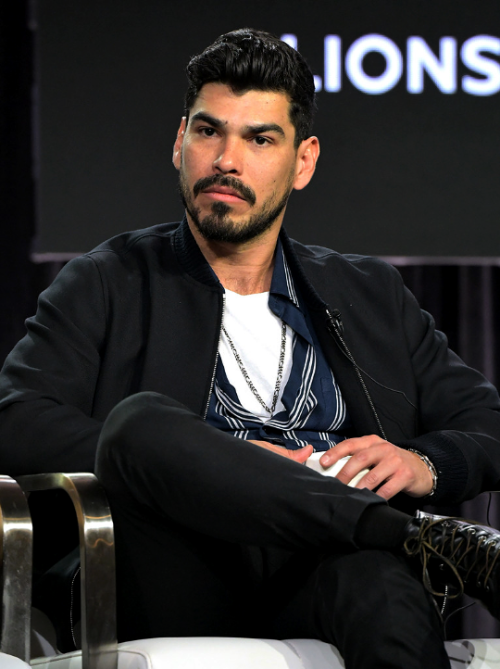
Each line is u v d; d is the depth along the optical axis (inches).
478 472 211.2
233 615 173.3
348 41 430.9
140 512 167.8
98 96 422.6
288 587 169.8
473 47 435.2
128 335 221.5
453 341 471.8
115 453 164.2
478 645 167.3
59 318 217.6
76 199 420.2
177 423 163.0
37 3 421.1
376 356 239.8
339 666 154.1
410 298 254.5
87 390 214.7
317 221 427.5
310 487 157.8
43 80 420.8
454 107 433.1
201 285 227.1
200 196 221.1
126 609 173.9
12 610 172.1
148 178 422.3
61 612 188.7
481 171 432.8
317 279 245.3
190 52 425.4
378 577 153.6
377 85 430.9
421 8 433.7
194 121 222.5
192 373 217.8
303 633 165.3
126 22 423.8
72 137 421.1
